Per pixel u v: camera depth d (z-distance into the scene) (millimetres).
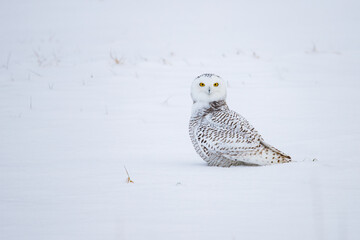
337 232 5656
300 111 15523
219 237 5676
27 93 18625
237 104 16750
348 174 8078
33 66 23141
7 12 43094
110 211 6754
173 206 6844
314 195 7047
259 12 42438
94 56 26000
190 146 12344
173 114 15922
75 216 6617
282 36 31672
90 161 10602
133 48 28688
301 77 20844
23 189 8211
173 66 23375
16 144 12547
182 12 43344
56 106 16938
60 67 22984
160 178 8523
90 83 20156
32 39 31656
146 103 17266
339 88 18719
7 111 16281
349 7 42188
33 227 6246
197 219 6281
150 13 42938
